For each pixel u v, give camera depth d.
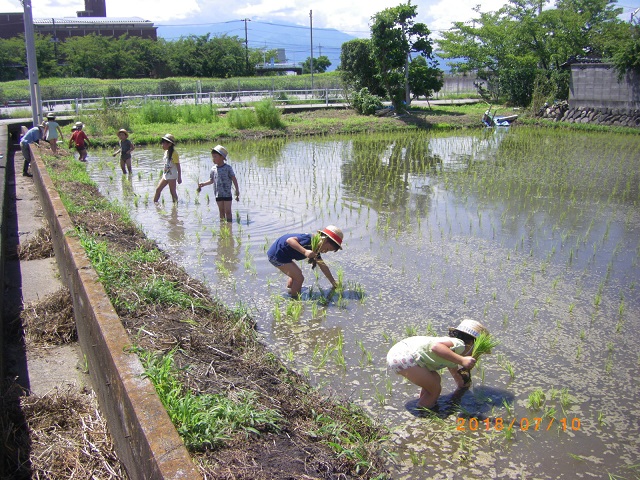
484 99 40.75
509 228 10.24
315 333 6.11
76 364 5.30
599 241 9.51
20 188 13.62
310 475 3.22
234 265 8.25
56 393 4.60
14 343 5.72
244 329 5.55
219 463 3.08
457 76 50.75
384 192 13.19
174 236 9.66
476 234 9.85
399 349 4.79
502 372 5.39
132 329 4.82
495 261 8.46
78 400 4.55
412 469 4.05
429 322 6.39
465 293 7.24
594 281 7.70
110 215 8.66
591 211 11.48
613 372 5.39
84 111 27.50
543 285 7.54
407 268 8.13
